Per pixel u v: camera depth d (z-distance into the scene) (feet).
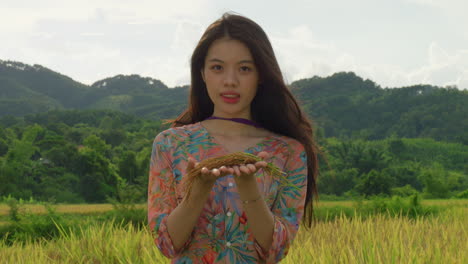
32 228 44.19
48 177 260.42
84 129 476.54
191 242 6.82
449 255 19.88
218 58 7.11
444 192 265.13
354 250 20.04
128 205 57.21
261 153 6.17
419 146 500.74
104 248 24.09
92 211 100.07
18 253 26.81
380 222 30.73
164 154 7.18
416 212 58.39
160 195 7.06
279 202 7.12
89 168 269.64
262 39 7.25
